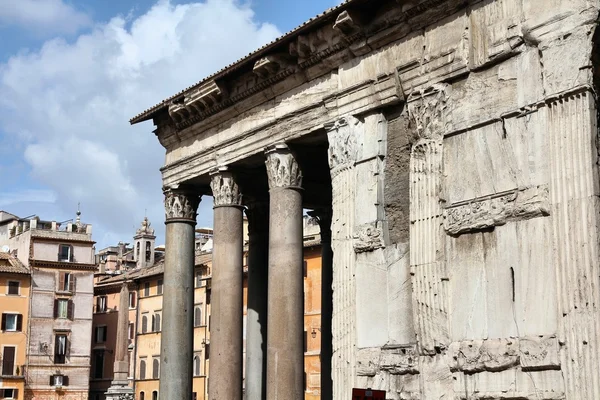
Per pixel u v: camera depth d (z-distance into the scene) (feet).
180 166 114.01
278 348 91.81
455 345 71.20
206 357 280.92
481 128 72.49
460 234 72.69
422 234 75.41
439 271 73.36
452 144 74.79
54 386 316.81
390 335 78.48
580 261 62.75
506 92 70.74
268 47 93.71
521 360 65.87
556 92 66.18
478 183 71.87
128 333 327.06
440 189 74.64
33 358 314.55
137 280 330.95
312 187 116.57
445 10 76.54
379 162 82.58
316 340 234.99
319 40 88.58
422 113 77.51
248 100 101.30
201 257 295.28
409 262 78.07
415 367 74.84
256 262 118.52
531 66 68.95
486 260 70.33
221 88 102.89
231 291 104.47
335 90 88.69
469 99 73.87
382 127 83.15
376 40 83.15
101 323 354.54
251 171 107.65
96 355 354.33
